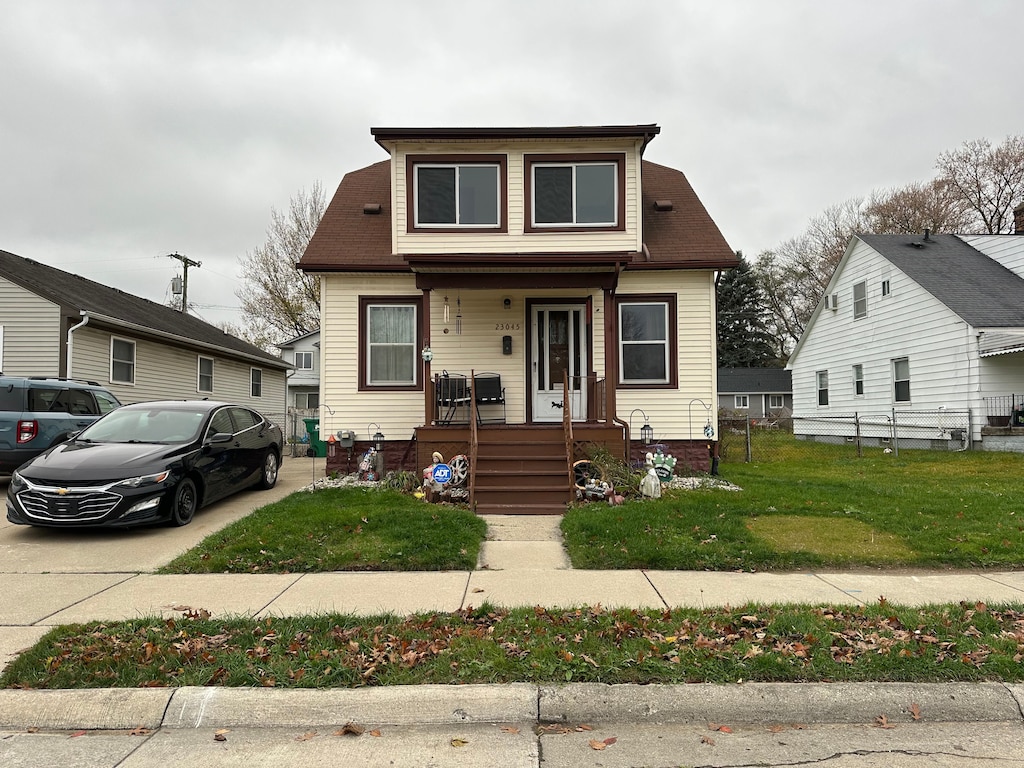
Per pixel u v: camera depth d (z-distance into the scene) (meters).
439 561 6.43
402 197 12.30
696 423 12.55
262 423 11.12
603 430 10.89
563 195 12.30
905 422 19.34
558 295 12.75
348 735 3.57
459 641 4.35
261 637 4.48
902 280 19.52
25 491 7.45
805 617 4.75
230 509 9.23
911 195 39.34
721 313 49.25
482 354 12.71
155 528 8.03
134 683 3.88
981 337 16.50
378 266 12.23
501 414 12.67
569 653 4.15
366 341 12.59
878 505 8.77
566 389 10.47
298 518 7.91
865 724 3.72
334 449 12.45
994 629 4.59
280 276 35.19
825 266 44.38
